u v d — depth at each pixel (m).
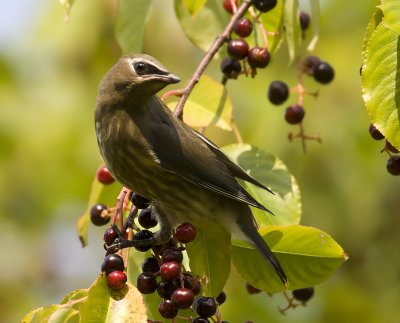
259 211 10.00
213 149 10.16
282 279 9.30
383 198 16.09
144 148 10.10
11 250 17.72
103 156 10.39
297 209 9.95
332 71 10.96
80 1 16.47
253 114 15.77
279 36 10.55
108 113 10.25
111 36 16.45
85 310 8.49
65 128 16.86
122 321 8.48
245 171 10.02
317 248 9.45
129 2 11.07
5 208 17.47
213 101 10.15
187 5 10.38
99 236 18.17
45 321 8.54
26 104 16.91
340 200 15.96
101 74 16.67
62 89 16.84
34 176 17.08
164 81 9.99
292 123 10.79
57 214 17.73
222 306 14.93
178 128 10.22
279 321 15.11
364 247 16.20
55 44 16.53
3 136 16.89
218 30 11.06
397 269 16.09
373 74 8.40
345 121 15.94
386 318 15.78
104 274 8.62
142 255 9.67
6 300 17.59
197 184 10.02
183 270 9.16
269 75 15.85
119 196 9.30
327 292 15.81
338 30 16.47
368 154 15.95
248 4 10.09
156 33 15.95
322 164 15.88
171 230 9.59
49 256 17.95
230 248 9.42
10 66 16.91
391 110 8.38
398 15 8.05
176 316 9.08
